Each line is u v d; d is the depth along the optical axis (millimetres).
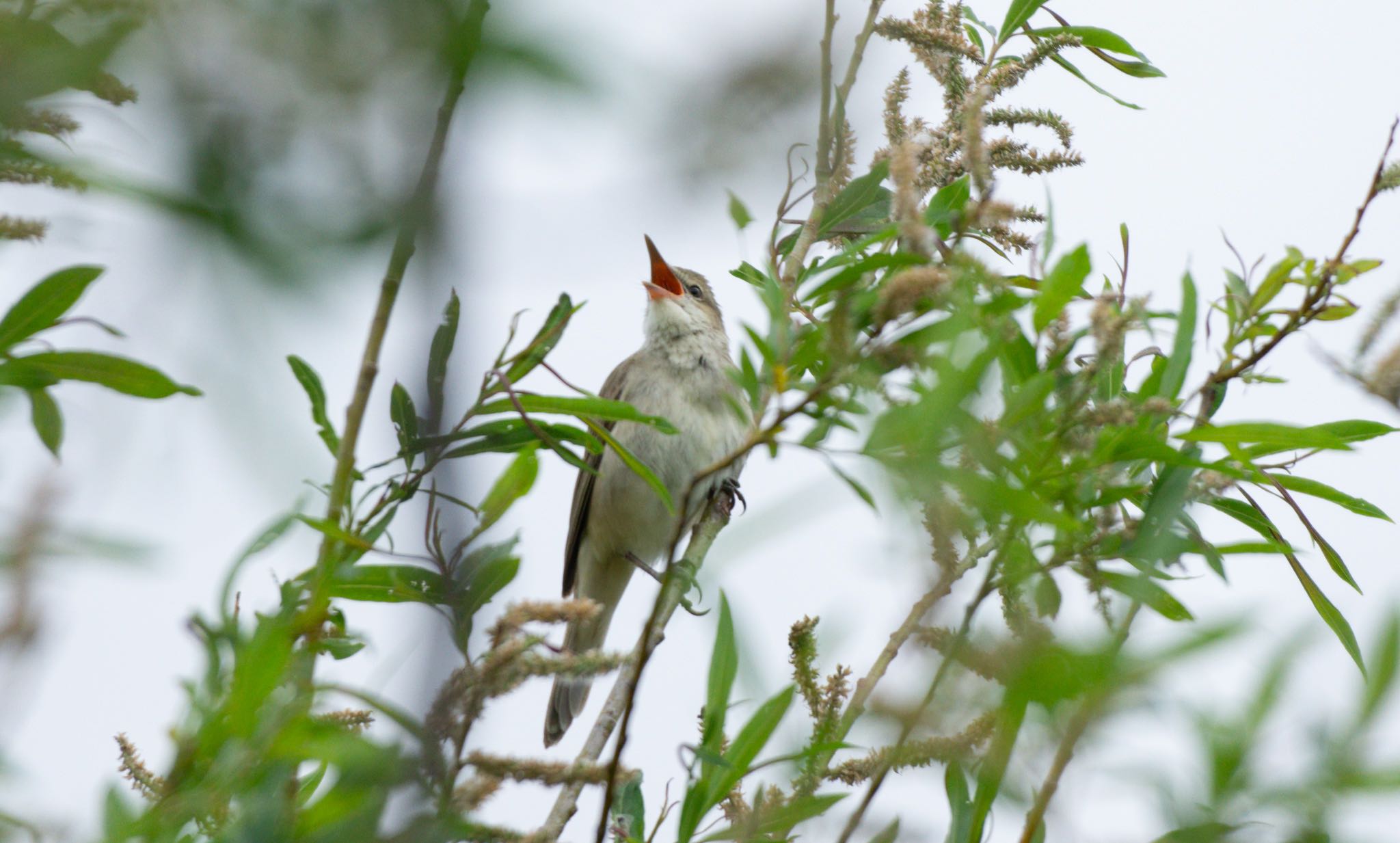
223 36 2273
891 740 3611
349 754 3719
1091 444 4531
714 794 4527
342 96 2281
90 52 2367
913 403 4070
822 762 4438
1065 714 3154
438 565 4668
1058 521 3896
